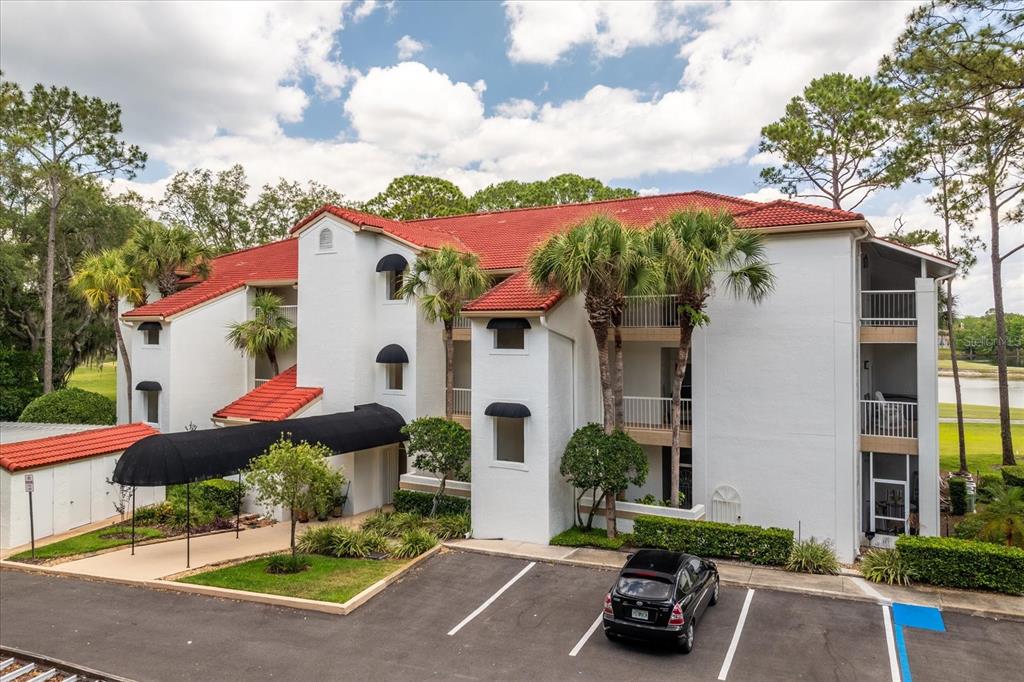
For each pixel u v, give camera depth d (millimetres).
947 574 15289
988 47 17781
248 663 12141
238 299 29625
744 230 18734
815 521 19328
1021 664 11758
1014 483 25688
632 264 18000
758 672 11602
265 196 60062
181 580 16328
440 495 21703
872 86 34062
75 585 16469
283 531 21609
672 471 19578
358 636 13273
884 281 24266
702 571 13859
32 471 20500
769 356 20016
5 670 11945
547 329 19625
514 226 30078
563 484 20531
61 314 44188
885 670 11602
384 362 24594
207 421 28359
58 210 42594
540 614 14320
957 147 23406
